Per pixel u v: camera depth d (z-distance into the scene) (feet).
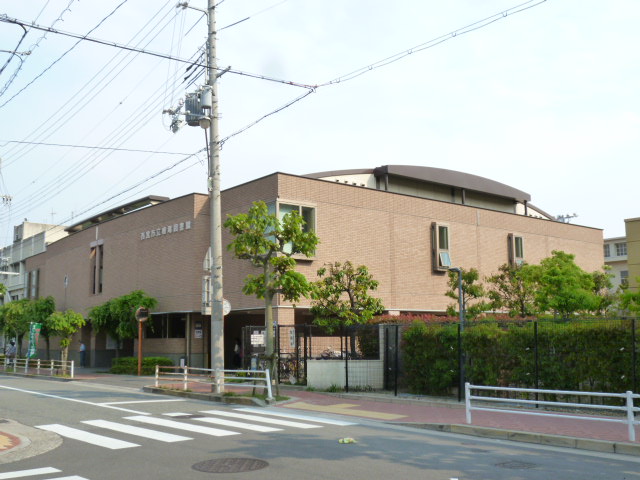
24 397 62.18
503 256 112.47
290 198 85.40
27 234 197.36
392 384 66.39
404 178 116.37
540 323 52.37
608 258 161.68
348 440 35.22
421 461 29.89
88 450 33.22
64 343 102.68
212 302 64.08
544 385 51.60
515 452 33.12
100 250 124.26
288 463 29.12
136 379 87.61
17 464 29.94
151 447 33.73
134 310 99.60
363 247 92.68
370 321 75.31
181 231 99.76
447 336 58.44
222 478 26.02
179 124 71.36
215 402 58.29
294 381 70.69
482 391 55.57
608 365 47.62
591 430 38.45
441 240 103.30
